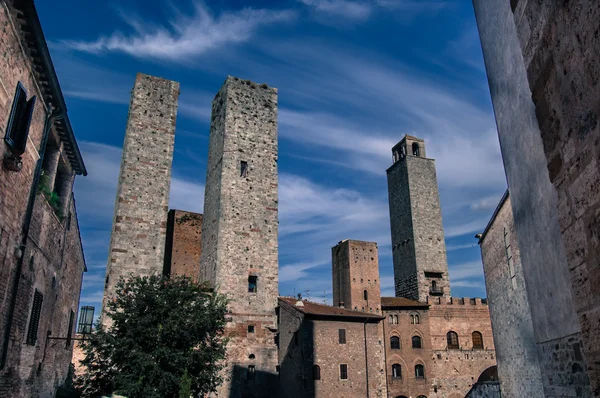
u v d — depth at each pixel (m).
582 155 5.46
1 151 14.66
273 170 47.97
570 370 7.40
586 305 5.53
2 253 15.48
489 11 10.75
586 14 5.21
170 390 25.86
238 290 42.56
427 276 69.19
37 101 17.66
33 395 20.73
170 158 41.22
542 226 8.12
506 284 22.41
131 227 38.16
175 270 48.75
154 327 26.94
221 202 44.44
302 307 42.16
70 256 28.14
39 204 19.62
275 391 40.97
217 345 29.72
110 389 26.72
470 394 31.06
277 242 45.69
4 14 13.82
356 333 42.41
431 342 58.59
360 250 63.31
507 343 22.80
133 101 41.31
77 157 24.19
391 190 79.19
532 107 8.34
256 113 49.22
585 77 5.30
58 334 25.70
